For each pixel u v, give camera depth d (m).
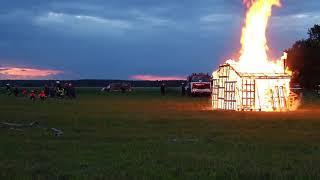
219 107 46.78
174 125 28.17
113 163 14.76
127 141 20.62
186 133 23.91
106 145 19.08
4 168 13.88
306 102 57.81
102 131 24.78
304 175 12.73
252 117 33.88
